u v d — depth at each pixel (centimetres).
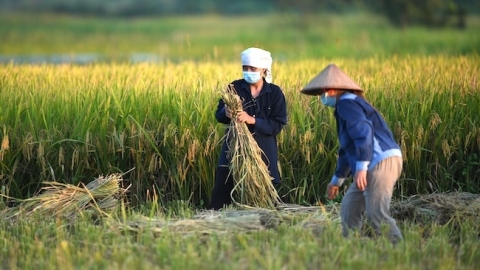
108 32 9500
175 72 1995
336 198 1405
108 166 1402
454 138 1445
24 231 1122
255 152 1254
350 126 1027
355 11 10188
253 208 1226
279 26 9138
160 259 961
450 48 4334
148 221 1091
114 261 955
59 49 7031
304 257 962
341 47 4469
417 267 945
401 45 4700
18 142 1398
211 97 1463
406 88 1584
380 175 1045
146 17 14075
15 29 9725
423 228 1132
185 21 11794
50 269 933
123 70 2106
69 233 1123
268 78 1291
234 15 14775
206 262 938
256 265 938
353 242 1027
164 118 1426
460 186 1445
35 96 1547
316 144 1420
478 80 1756
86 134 1363
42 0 15638
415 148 1407
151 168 1367
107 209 1237
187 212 1215
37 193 1399
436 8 6994
